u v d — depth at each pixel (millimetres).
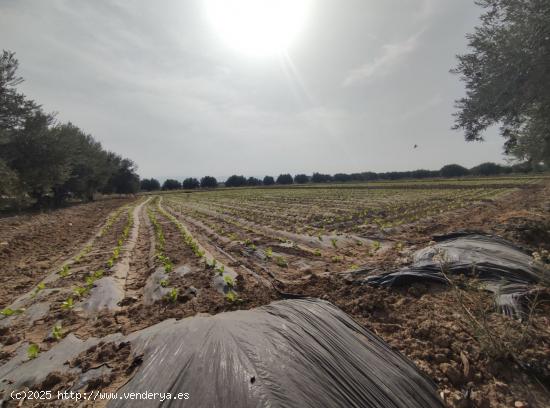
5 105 20359
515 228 8555
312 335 3328
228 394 2453
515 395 2820
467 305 4422
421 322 4152
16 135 21750
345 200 27016
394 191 34875
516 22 6895
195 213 22594
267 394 2416
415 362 3328
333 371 2799
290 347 3045
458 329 3830
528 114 8539
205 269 7168
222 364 2779
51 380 3242
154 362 3039
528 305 4148
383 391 2693
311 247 9688
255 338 3188
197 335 3336
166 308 5195
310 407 2350
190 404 2420
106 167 44375
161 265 7691
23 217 18141
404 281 5332
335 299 5086
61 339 4359
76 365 3535
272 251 9086
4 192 18734
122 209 28766
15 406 2941
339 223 14305
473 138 8773
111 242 12062
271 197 37406
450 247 6852
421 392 2801
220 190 70875
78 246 11695
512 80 6953
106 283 6363
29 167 22469
